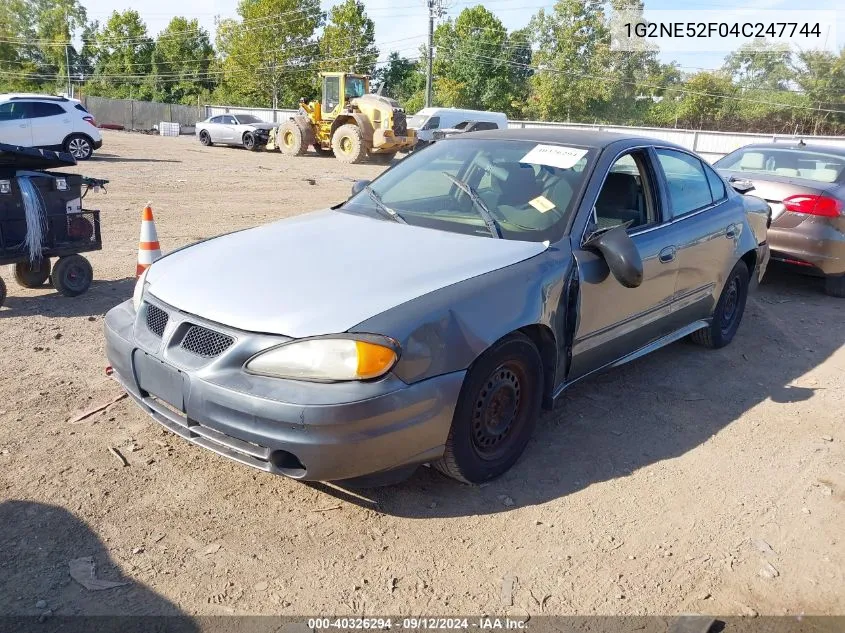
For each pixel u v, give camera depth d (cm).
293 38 6688
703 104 5431
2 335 510
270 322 284
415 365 282
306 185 1555
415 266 324
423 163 448
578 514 321
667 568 286
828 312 682
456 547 293
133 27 7756
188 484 326
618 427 408
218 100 7119
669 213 445
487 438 331
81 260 611
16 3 8562
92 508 304
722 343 552
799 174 755
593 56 5666
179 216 1040
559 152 413
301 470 279
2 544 278
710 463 373
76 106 1831
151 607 251
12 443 353
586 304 369
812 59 5256
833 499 344
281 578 269
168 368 298
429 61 4353
